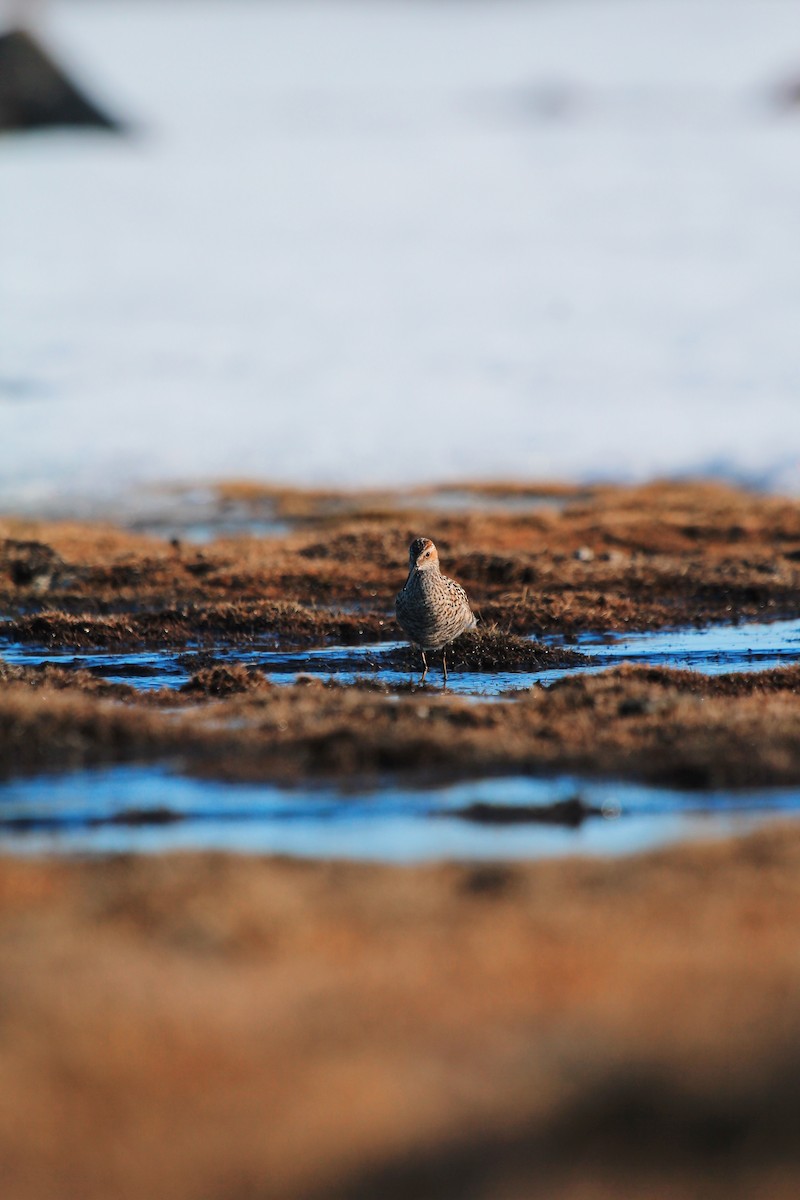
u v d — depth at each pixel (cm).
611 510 3741
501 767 1422
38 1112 747
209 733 1521
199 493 4416
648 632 2319
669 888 1069
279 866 1133
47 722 1512
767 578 2645
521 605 2362
